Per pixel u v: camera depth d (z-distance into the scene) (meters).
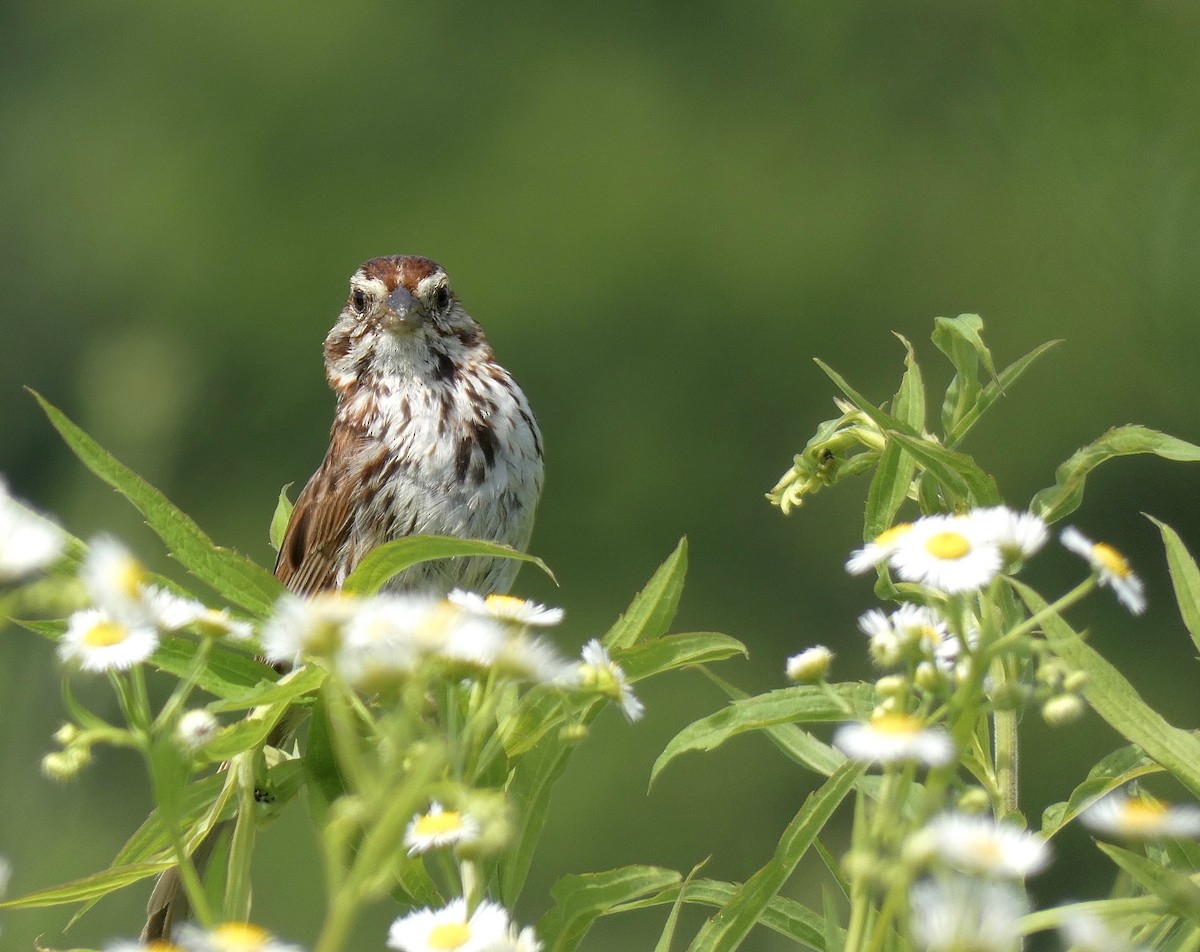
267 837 15.05
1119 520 20.19
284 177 26.38
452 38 27.11
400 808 2.82
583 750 20.39
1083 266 21.69
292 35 26.86
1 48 27.59
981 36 24.64
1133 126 8.45
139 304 25.69
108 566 3.13
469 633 3.17
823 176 25.00
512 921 3.87
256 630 3.92
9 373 24.94
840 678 21.73
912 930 2.84
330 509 6.75
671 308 24.69
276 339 25.34
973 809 3.03
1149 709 3.36
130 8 27.38
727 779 19.84
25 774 10.07
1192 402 9.12
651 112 25.89
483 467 6.65
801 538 22.88
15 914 10.11
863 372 24.20
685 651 4.00
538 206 25.38
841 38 25.48
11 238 26.02
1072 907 3.04
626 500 23.89
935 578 3.21
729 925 3.69
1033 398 22.12
